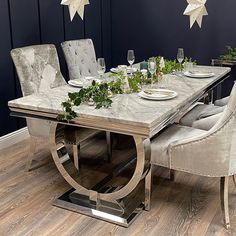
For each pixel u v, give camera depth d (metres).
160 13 5.09
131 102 2.47
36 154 3.52
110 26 5.47
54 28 4.25
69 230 2.32
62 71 4.47
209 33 4.86
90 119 2.22
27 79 3.13
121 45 5.47
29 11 3.84
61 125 2.53
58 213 2.52
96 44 5.18
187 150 2.26
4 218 2.46
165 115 2.22
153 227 2.34
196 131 2.60
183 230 2.31
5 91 3.67
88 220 2.43
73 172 2.63
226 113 2.09
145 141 2.22
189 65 3.77
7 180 2.99
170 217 2.45
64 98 2.60
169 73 3.54
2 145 3.68
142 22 5.24
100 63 2.95
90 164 3.30
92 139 3.90
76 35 4.68
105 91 2.48
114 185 2.89
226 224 2.31
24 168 3.22
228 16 4.69
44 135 2.95
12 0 3.62
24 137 3.96
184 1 4.89
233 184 2.89
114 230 2.32
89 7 4.88
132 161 3.31
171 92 2.65
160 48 5.23
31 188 2.86
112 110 2.28
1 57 3.57
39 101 2.52
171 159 2.33
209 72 3.49
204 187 2.86
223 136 2.13
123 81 2.77
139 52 5.39
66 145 2.63
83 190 2.57
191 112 3.17
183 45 5.07
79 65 3.95
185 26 4.98
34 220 2.43
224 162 2.19
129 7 5.27
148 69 3.09
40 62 3.30
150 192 2.65
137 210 2.51
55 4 4.21
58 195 2.75
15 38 3.71
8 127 3.77
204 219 2.42
